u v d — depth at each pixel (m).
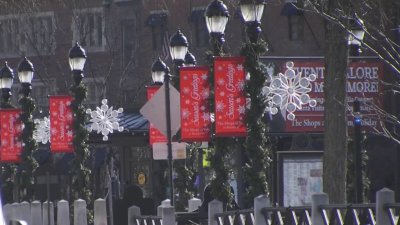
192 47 153.88
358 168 59.22
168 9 156.62
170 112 63.75
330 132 63.19
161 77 88.06
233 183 83.19
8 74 99.62
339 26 60.75
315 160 65.25
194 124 65.25
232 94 61.06
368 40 76.31
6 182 103.56
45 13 159.00
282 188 64.81
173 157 72.81
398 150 99.50
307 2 63.78
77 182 86.62
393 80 84.19
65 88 155.00
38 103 159.25
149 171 125.56
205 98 65.25
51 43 156.88
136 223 69.12
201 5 154.75
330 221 48.59
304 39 143.62
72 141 86.62
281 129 76.38
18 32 164.12
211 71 65.50
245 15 60.78
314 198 49.28
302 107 76.94
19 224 35.25
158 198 106.19
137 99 153.75
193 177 92.81
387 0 72.06
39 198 142.50
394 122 72.38
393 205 45.75
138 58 158.12
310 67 75.69
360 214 51.31
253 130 60.09
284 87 69.62
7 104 99.75
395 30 74.19
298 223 50.75
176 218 68.25
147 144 104.38
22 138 97.06
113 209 83.06
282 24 144.75
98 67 159.12
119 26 161.25
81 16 153.00
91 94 160.12
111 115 90.31
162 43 156.38
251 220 55.31
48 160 142.50
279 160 64.94
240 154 67.38
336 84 63.12
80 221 83.38
